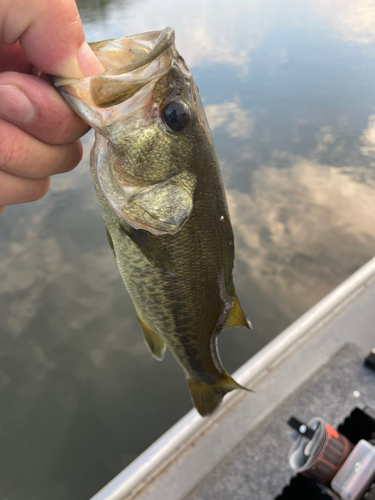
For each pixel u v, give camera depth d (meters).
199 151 0.21
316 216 0.95
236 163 1.13
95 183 0.22
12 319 0.78
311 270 0.83
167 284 0.24
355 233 0.91
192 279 0.24
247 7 3.03
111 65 0.19
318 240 0.90
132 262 0.23
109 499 0.33
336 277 0.82
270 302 0.78
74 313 0.79
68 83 0.16
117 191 0.20
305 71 1.75
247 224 0.94
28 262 0.89
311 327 0.45
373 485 0.27
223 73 1.77
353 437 0.34
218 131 1.30
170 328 0.26
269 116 1.38
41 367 0.71
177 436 0.37
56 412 0.65
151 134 0.19
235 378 0.41
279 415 0.38
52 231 0.96
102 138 0.20
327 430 0.29
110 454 0.60
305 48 2.05
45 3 0.14
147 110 0.19
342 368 0.42
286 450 0.36
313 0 3.17
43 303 0.81
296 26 2.47
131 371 0.70
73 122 0.16
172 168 0.20
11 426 0.63
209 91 1.60
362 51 1.96
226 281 0.26
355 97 1.49
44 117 0.15
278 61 1.90
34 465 0.59
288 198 1.00
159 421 0.63
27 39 0.15
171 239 0.22
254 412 0.39
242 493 0.33
